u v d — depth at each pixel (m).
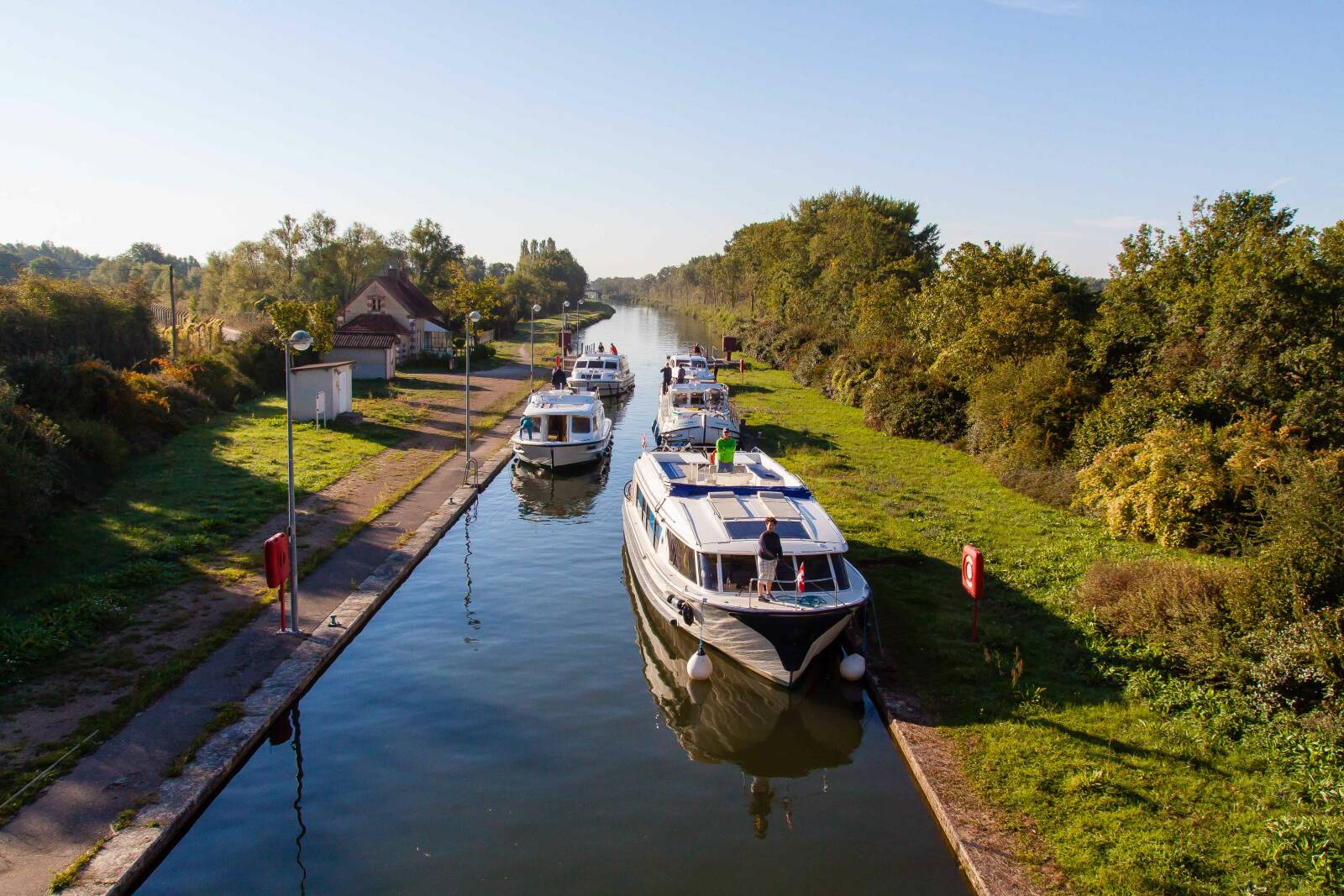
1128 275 24.52
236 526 17.73
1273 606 10.96
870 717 11.34
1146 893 7.21
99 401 24.22
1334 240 17.88
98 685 10.79
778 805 9.51
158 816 8.39
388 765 10.25
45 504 15.94
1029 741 9.78
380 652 13.34
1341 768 8.62
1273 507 12.31
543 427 27.22
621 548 19.30
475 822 9.18
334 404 31.05
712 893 8.03
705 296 135.50
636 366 62.41
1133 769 9.12
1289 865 7.43
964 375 29.23
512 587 16.53
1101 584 13.45
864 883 8.14
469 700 11.95
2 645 11.25
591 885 8.15
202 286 72.94
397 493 21.61
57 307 30.61
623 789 9.88
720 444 17.06
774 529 12.64
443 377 47.56
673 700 12.19
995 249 32.34
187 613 13.26
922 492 22.23
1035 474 22.00
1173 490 17.03
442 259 83.31
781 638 11.90
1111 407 21.78
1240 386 18.59
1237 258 19.27
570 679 12.76
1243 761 9.12
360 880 8.16
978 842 8.16
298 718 11.26
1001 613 13.67
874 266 57.53
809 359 48.31
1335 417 16.81
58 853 7.77
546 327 97.62
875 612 13.48
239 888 7.97
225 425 29.06
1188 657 11.02
